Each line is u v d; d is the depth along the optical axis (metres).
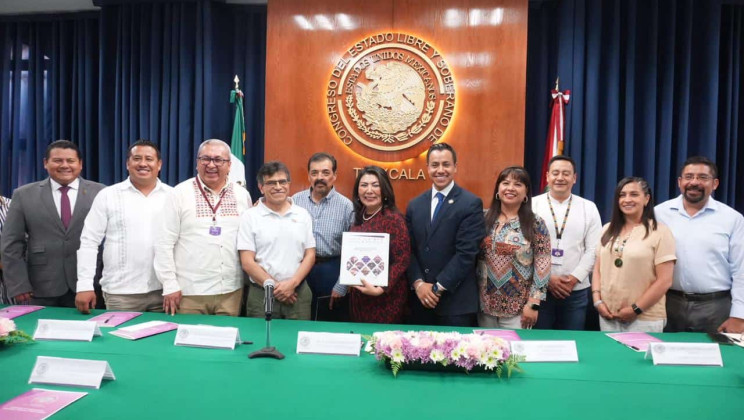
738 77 4.68
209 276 2.70
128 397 1.46
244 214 2.76
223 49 5.13
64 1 5.17
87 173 5.21
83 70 5.26
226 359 1.80
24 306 2.61
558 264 3.12
